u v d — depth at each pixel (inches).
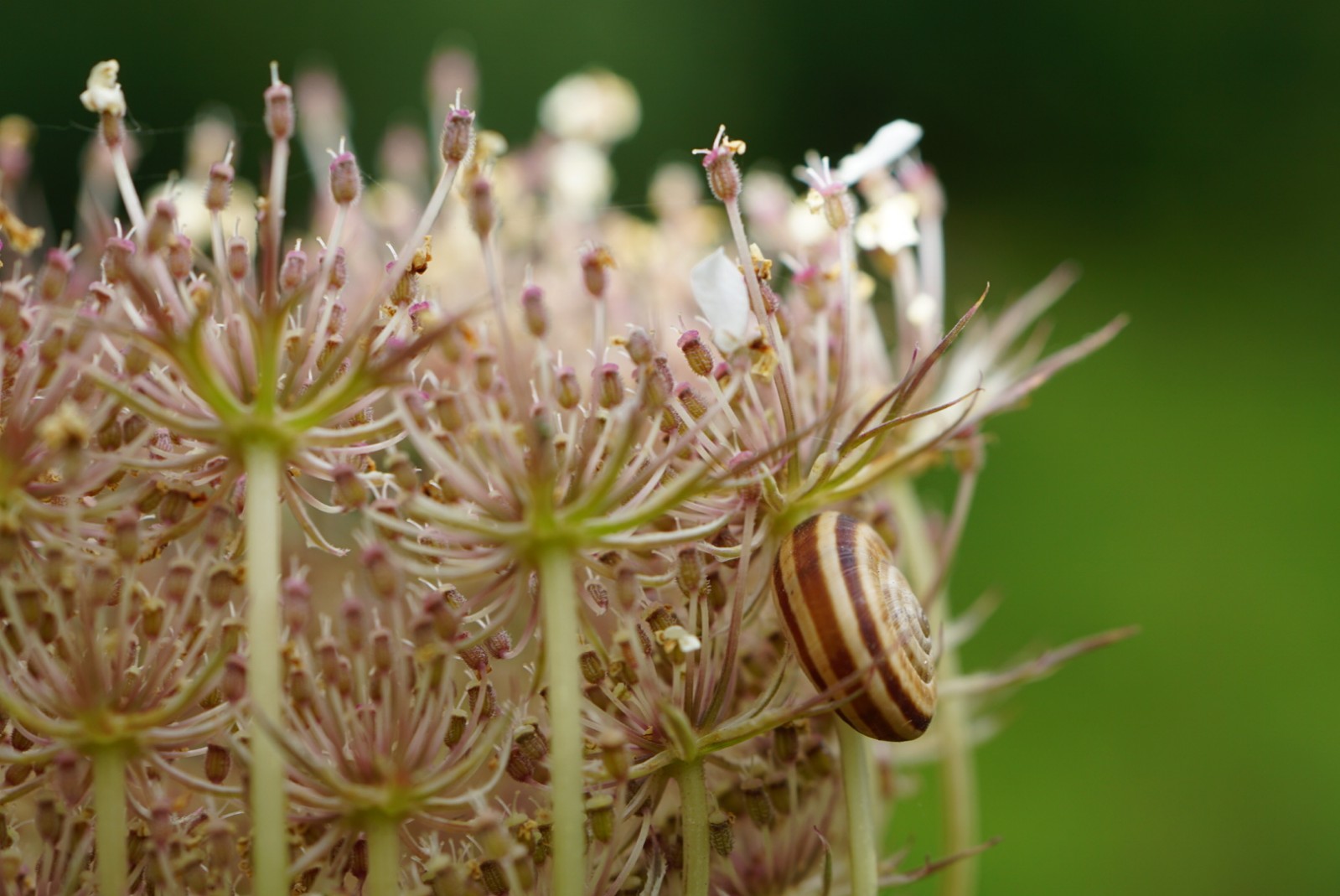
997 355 9.8
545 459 7.9
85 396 8.0
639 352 8.1
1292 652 20.3
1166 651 20.5
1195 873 18.2
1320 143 32.2
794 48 33.6
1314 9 32.5
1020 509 22.6
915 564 9.3
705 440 8.2
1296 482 23.0
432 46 30.0
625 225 9.8
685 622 8.2
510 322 9.1
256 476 7.9
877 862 8.7
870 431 8.3
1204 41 33.2
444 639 8.0
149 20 28.6
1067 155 33.8
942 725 9.5
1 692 7.9
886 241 8.9
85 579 7.9
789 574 8.2
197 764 8.6
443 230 9.7
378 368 7.9
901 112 34.1
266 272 7.9
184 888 8.0
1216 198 32.6
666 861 8.3
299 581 8.0
